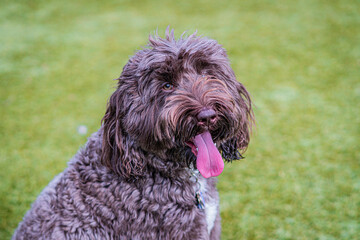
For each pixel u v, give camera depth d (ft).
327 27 35.27
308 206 15.71
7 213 16.06
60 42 35.81
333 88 25.11
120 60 31.35
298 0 43.24
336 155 18.69
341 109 22.66
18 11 44.73
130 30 38.04
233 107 9.56
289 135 20.42
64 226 9.91
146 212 9.95
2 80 28.63
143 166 9.82
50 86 27.48
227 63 10.39
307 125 21.24
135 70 9.57
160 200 9.94
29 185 17.62
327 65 28.32
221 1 45.24
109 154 9.73
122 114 9.62
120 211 9.89
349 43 31.76
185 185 10.19
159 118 9.17
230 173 17.74
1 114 23.93
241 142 11.03
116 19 41.42
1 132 21.97
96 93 26.22
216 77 10.02
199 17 40.50
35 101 25.45
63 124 22.65
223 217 15.37
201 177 10.69
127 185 9.92
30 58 32.50
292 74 27.32
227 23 38.19
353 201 15.80
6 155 19.90
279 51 31.17
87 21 41.22
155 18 41.09
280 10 40.70
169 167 9.96
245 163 18.39
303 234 14.47
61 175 10.87
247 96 11.13
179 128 9.04
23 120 23.22
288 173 17.61
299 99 24.03
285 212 15.48
